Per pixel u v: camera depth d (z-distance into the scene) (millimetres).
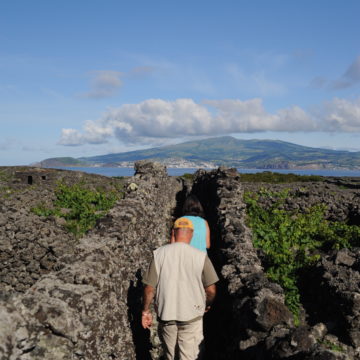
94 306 3553
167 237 12961
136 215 7203
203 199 17703
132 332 5203
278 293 4762
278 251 9117
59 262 4387
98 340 3576
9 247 7316
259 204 15203
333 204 14438
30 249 7410
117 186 24547
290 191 18078
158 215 12344
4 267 7324
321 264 7406
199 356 4039
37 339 2641
